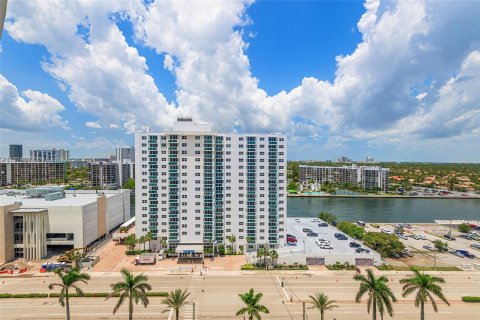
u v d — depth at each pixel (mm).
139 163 139250
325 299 71125
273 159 142625
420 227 199250
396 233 178750
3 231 119688
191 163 139375
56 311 83938
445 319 82688
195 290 99062
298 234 159000
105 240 156625
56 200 150250
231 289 100188
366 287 66188
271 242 141500
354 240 147500
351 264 122812
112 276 110375
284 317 82750
